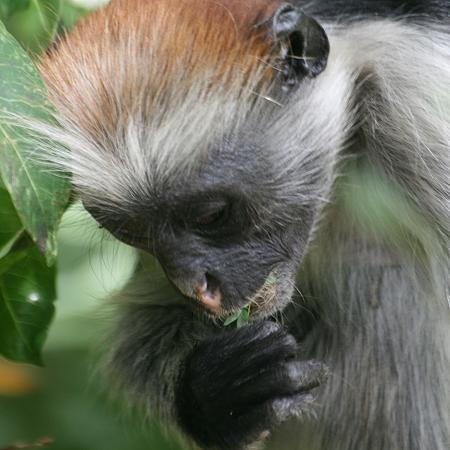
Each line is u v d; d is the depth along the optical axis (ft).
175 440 27.99
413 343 27.94
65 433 29.12
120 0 23.48
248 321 25.29
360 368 28.32
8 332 23.53
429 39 25.20
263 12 23.06
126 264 31.01
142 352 28.32
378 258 27.55
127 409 28.89
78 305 31.96
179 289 22.68
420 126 24.43
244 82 22.33
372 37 25.34
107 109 21.74
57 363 30.89
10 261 21.03
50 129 21.01
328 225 26.58
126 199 22.02
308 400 25.25
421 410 28.14
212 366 25.61
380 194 25.31
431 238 24.84
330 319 28.40
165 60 21.79
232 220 22.48
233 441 25.55
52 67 22.31
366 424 28.50
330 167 24.36
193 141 21.66
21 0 23.98
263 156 22.67
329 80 24.23
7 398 29.71
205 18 22.58
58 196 16.62
